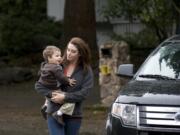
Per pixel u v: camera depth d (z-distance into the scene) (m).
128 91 8.65
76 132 8.51
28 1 28.38
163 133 8.02
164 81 8.95
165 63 9.62
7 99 18.09
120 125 8.33
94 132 12.49
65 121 8.42
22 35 25.23
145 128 8.09
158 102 8.11
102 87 15.25
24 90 19.95
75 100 8.31
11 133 12.70
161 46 10.21
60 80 8.34
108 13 20.59
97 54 22.67
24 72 21.67
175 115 8.00
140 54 23.09
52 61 8.41
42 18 28.28
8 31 25.11
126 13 19.69
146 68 9.64
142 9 17.88
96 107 15.27
